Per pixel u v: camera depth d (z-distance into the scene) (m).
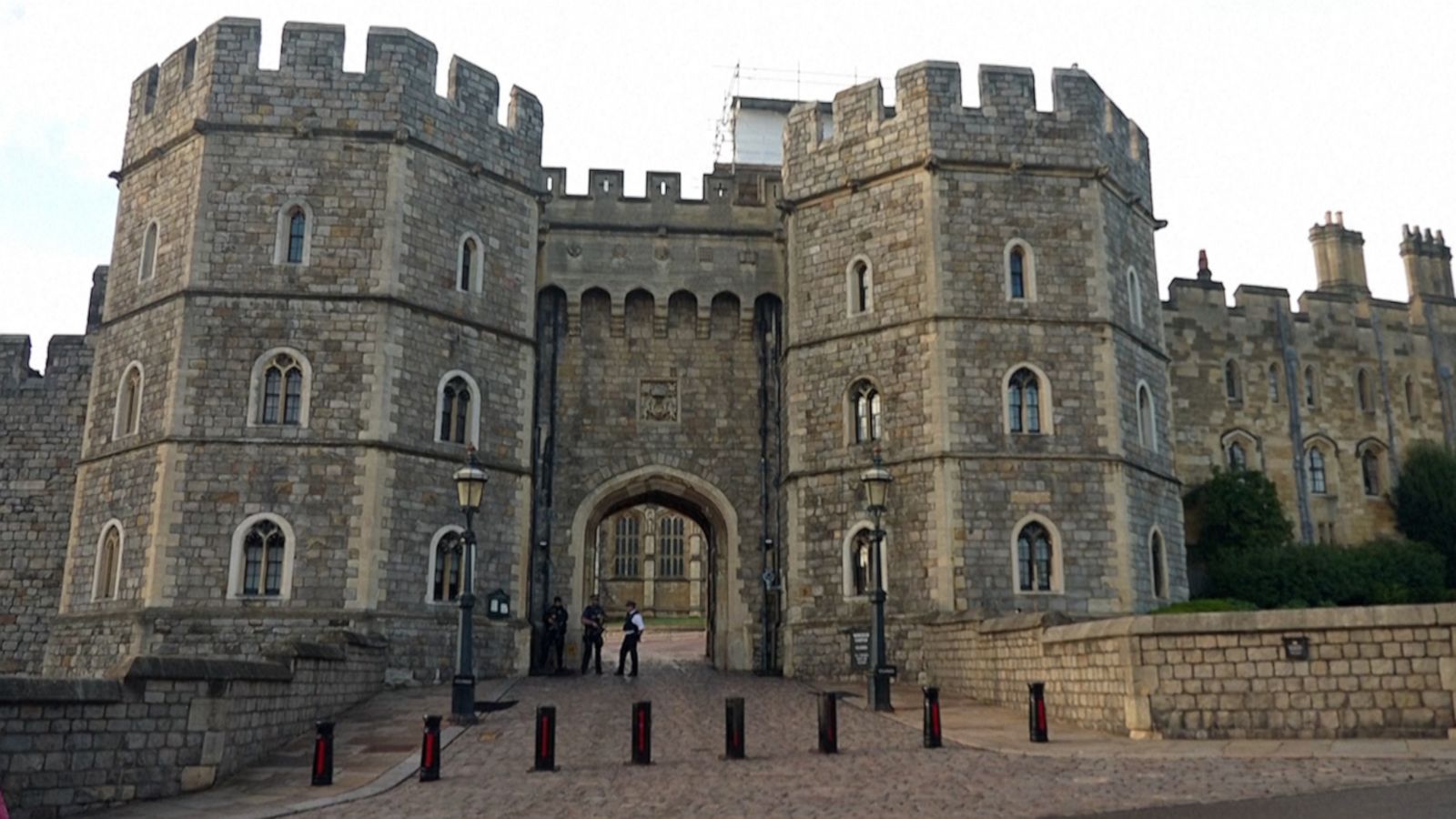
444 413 25.62
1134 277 28.03
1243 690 14.87
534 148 28.52
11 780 12.11
